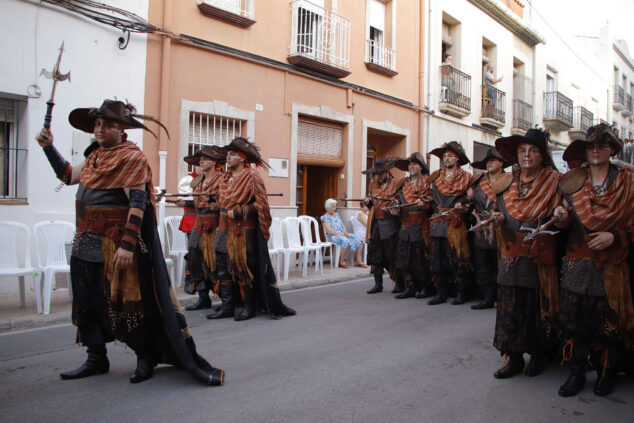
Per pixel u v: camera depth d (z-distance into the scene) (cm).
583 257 363
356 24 1218
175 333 370
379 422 323
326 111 1133
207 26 909
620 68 3077
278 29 1030
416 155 748
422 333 544
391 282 928
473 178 689
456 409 346
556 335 402
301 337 521
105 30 779
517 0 1980
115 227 362
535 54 2064
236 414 331
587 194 359
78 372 396
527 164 388
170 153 858
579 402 361
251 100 979
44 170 726
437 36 1502
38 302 591
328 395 366
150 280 369
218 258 611
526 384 396
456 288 769
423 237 742
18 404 344
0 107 711
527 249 390
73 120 383
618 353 374
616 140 349
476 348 489
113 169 357
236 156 581
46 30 721
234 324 578
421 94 1435
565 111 2194
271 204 1020
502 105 1816
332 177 1217
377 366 432
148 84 830
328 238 1048
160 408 339
